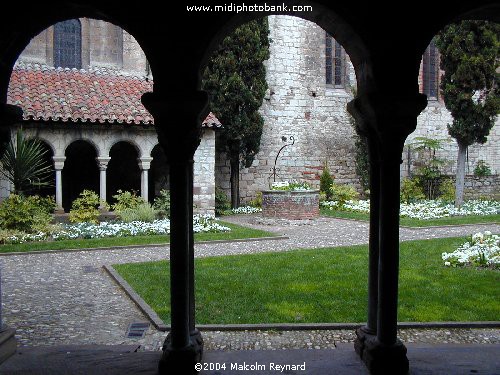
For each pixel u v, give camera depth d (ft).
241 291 24.09
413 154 78.79
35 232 42.37
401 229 47.80
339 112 75.15
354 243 40.04
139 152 52.39
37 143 48.70
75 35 62.23
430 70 80.33
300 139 73.31
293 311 20.85
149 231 44.09
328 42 74.79
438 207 63.10
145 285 25.46
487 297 22.67
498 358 15.39
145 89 59.06
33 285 26.35
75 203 48.80
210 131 55.31
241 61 62.54
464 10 13.70
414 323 19.01
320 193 69.97
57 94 52.80
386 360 14.07
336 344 17.37
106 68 63.10
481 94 62.69
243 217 60.80
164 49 13.51
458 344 17.19
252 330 18.84
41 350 16.39
